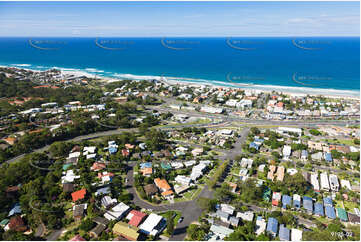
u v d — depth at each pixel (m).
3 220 83.12
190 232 76.00
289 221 81.38
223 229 78.19
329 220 84.50
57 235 77.50
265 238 74.12
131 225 79.56
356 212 87.75
